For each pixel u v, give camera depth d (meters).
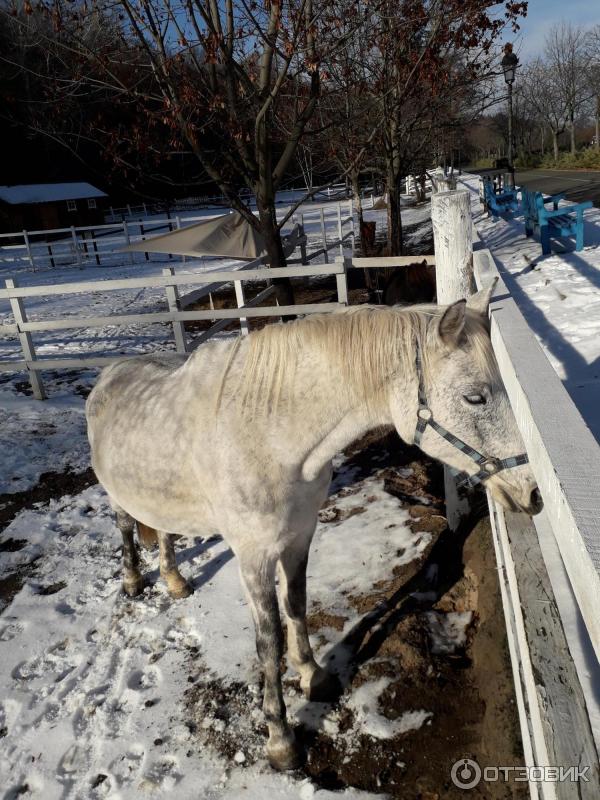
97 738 2.47
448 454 2.00
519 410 1.62
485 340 1.95
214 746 2.36
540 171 37.41
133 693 2.66
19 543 4.09
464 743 2.23
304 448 2.10
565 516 1.01
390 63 8.47
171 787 2.21
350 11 6.95
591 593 0.86
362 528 3.65
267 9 6.12
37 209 27.61
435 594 3.01
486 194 17.39
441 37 7.62
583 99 44.09
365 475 4.43
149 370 2.81
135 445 2.47
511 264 8.51
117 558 3.81
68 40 6.93
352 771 2.19
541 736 1.40
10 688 2.80
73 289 6.41
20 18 7.06
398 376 1.99
